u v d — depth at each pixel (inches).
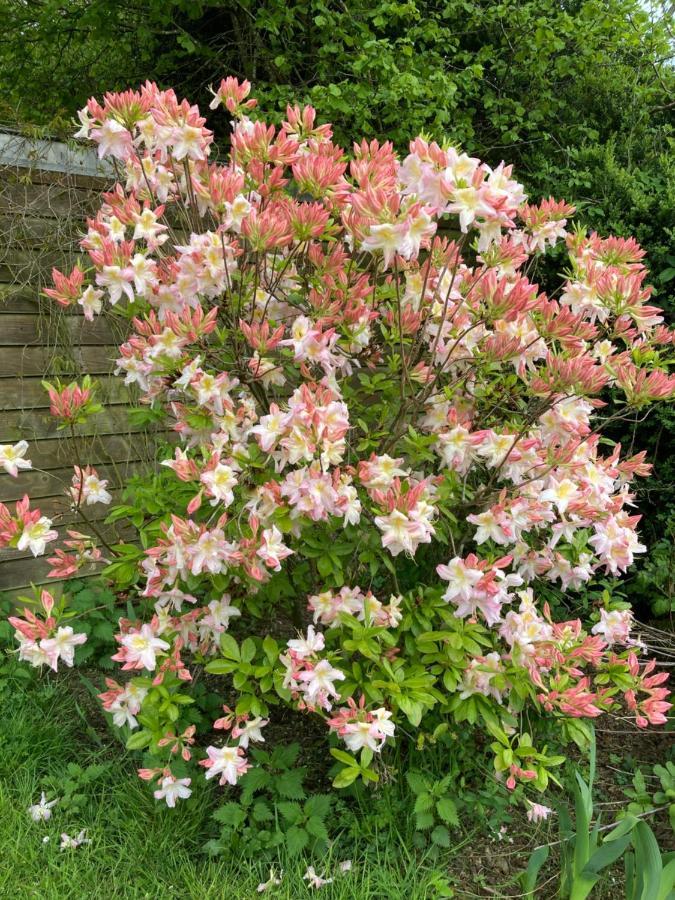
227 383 79.3
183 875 77.4
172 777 77.7
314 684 72.4
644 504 143.3
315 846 80.8
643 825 69.4
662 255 141.8
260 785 83.3
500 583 74.5
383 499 73.8
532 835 89.1
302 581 91.3
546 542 95.1
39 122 187.2
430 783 88.1
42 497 123.0
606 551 83.6
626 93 173.2
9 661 105.0
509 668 82.7
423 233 66.9
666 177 150.8
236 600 89.1
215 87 218.8
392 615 81.0
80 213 120.4
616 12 181.6
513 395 88.6
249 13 185.9
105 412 128.0
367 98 168.4
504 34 187.3
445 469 88.4
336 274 83.0
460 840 87.1
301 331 75.9
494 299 74.2
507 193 65.4
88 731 96.7
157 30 199.9
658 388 79.7
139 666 75.8
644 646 101.1
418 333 86.4
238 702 78.0
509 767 80.0
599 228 151.6
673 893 71.7
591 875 70.5
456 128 182.9
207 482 71.9
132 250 79.4
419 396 85.2
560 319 77.3
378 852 80.4
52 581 124.3
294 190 109.3
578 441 83.7
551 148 179.5
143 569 88.1
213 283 77.2
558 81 192.2
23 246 116.2
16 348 118.0
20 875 76.2
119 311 86.5
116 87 225.0
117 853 80.5
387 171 80.0
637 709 85.9
